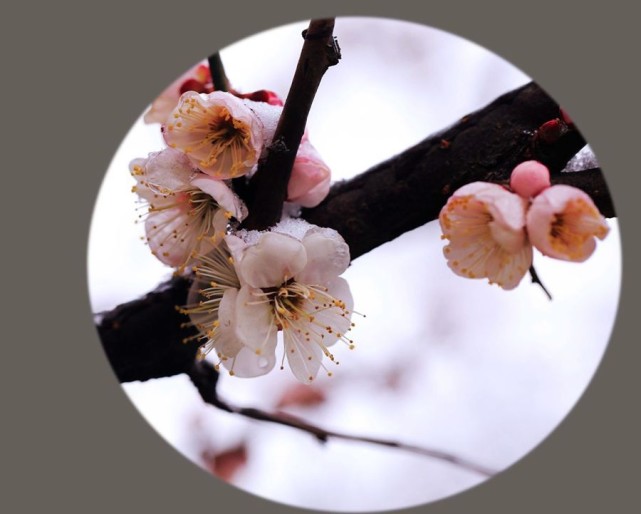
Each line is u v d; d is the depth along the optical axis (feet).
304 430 1.30
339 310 1.17
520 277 1.19
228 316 1.15
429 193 1.23
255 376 1.17
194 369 1.28
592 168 1.23
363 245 1.24
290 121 1.16
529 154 1.22
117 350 1.26
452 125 1.23
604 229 1.15
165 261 1.21
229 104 1.16
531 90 1.23
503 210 1.15
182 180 1.18
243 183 1.19
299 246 1.15
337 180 1.24
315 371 1.17
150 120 1.28
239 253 1.14
